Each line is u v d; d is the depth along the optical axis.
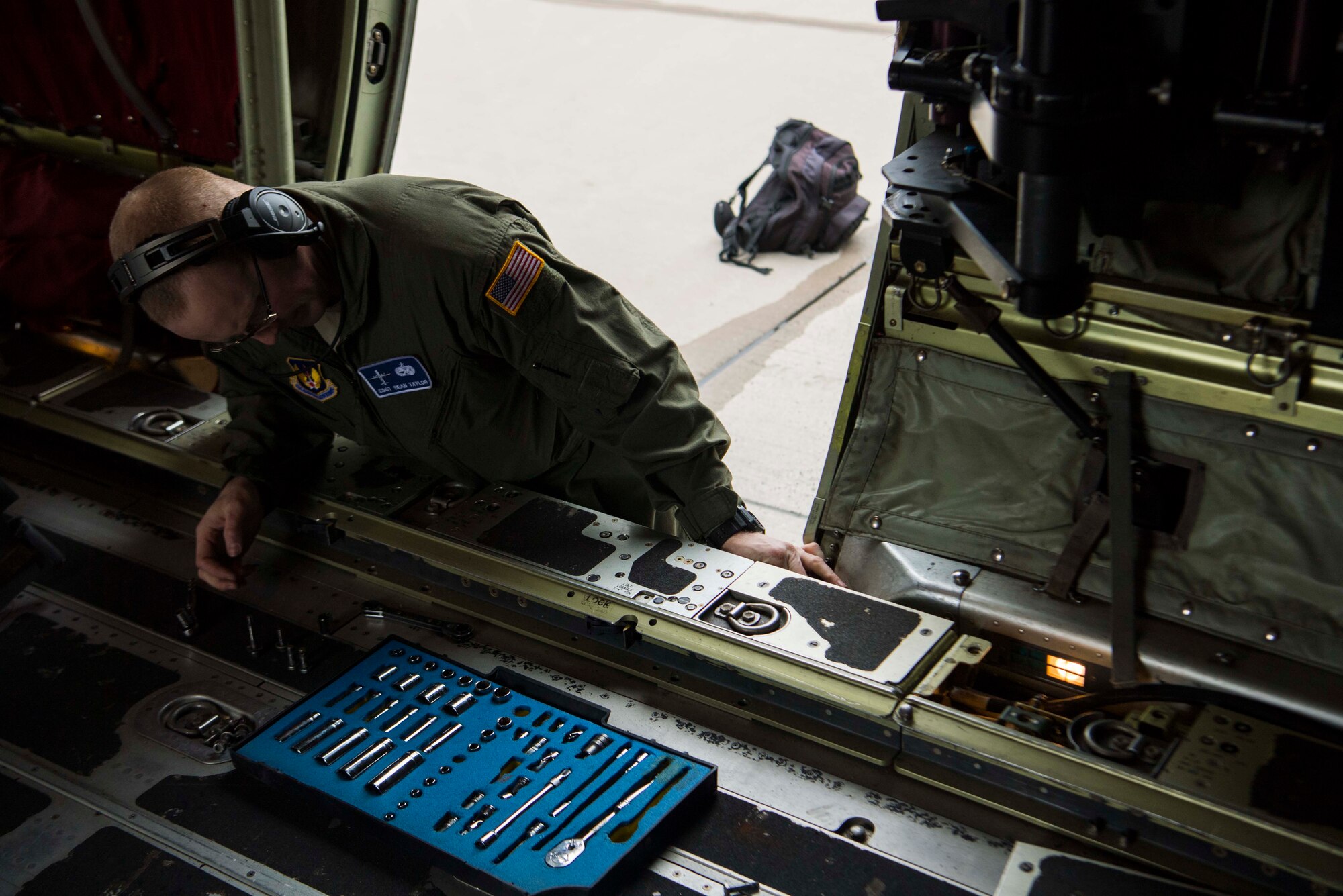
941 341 1.88
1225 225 1.54
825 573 1.92
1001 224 1.49
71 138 2.96
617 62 7.73
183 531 2.25
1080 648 1.74
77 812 1.65
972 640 1.73
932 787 1.62
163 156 2.86
